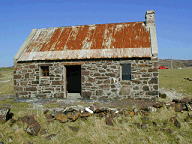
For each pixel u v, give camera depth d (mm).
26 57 12195
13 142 5980
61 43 12906
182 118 7711
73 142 6027
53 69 11906
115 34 12812
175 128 6957
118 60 11031
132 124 7199
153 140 6090
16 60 12328
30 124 6707
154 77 10648
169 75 21547
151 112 8180
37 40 13766
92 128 6836
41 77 12148
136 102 10266
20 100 11359
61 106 9477
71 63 11625
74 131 6754
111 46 11711
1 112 7254
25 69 12289
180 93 12562
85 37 13125
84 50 11797
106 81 11211
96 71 11312
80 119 7582
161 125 7137
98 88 11320
